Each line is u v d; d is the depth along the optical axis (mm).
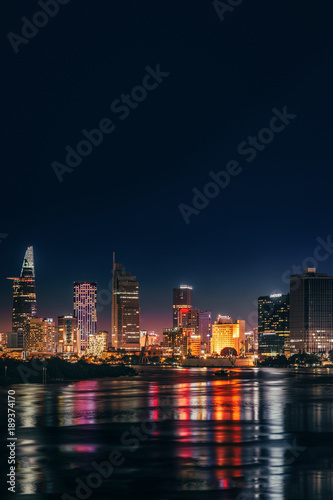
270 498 78125
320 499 77562
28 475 90500
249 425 141250
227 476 89438
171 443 116062
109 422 146250
